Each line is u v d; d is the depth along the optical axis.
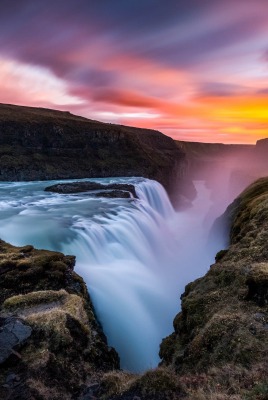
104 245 33.97
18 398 8.95
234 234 30.47
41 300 15.34
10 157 94.38
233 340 10.66
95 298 23.12
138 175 112.56
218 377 9.04
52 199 58.25
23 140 103.19
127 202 57.03
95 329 16.83
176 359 12.81
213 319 12.47
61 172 100.25
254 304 12.91
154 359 21.44
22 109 146.50
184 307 16.20
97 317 21.94
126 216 44.94
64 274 19.91
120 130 127.12
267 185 43.81
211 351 11.23
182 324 15.86
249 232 22.34
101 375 11.60
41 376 9.95
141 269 32.53
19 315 13.28
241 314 12.22
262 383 7.71
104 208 50.06
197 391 8.45
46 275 19.31
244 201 41.59
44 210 47.50
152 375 9.38
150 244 43.03
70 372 10.92
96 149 118.25
